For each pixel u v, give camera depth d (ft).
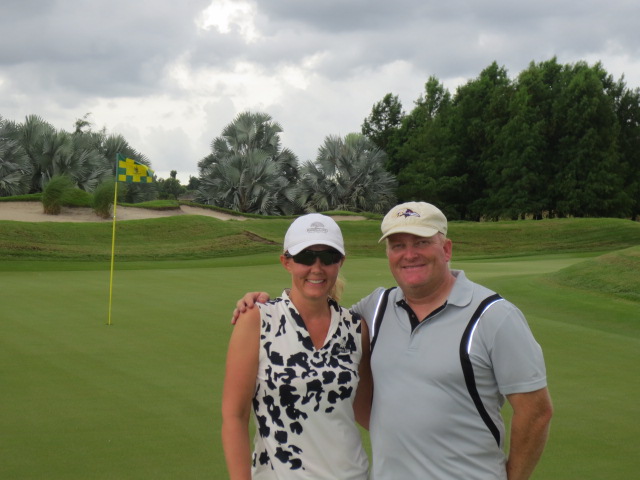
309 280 7.87
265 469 7.97
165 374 21.98
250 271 59.21
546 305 37.76
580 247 95.50
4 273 54.95
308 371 7.82
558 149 140.26
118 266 65.98
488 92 151.94
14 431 16.28
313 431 7.82
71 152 107.55
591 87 135.74
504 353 7.50
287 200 128.06
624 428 16.78
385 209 134.51
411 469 7.72
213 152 130.00
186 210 105.19
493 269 61.98
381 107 184.34
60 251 72.13
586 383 21.22
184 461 14.44
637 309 35.29
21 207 91.50
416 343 7.78
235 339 7.91
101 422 17.01
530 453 7.76
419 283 7.80
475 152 153.28
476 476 7.58
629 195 140.56
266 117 130.52
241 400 7.91
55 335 27.96
